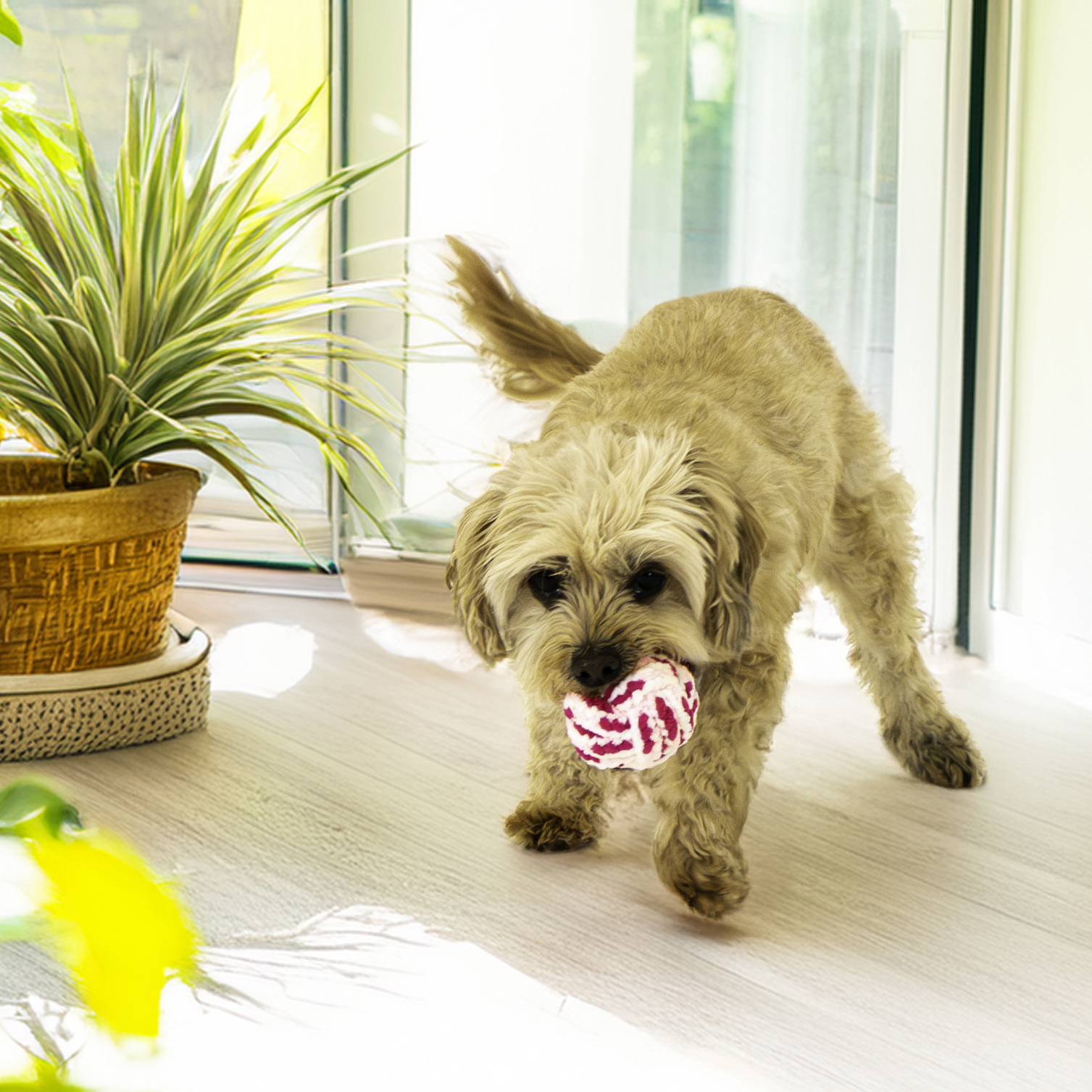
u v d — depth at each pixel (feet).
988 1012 5.17
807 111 10.98
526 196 11.68
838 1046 4.87
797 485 6.41
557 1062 4.69
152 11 11.52
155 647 8.48
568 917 5.98
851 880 6.49
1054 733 9.03
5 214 8.36
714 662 5.96
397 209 11.83
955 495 11.07
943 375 10.93
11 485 8.79
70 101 7.48
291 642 10.84
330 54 11.46
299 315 8.28
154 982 0.99
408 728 8.72
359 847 6.70
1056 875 6.58
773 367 6.88
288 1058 4.63
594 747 5.50
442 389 11.91
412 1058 4.67
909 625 7.88
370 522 12.05
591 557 5.52
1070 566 9.93
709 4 11.02
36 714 7.68
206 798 7.28
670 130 11.28
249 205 8.11
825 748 8.64
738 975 5.44
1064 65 9.77
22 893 1.03
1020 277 10.38
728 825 5.95
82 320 7.55
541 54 11.45
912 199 10.85
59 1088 1.07
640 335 7.22
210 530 12.61
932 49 10.64
